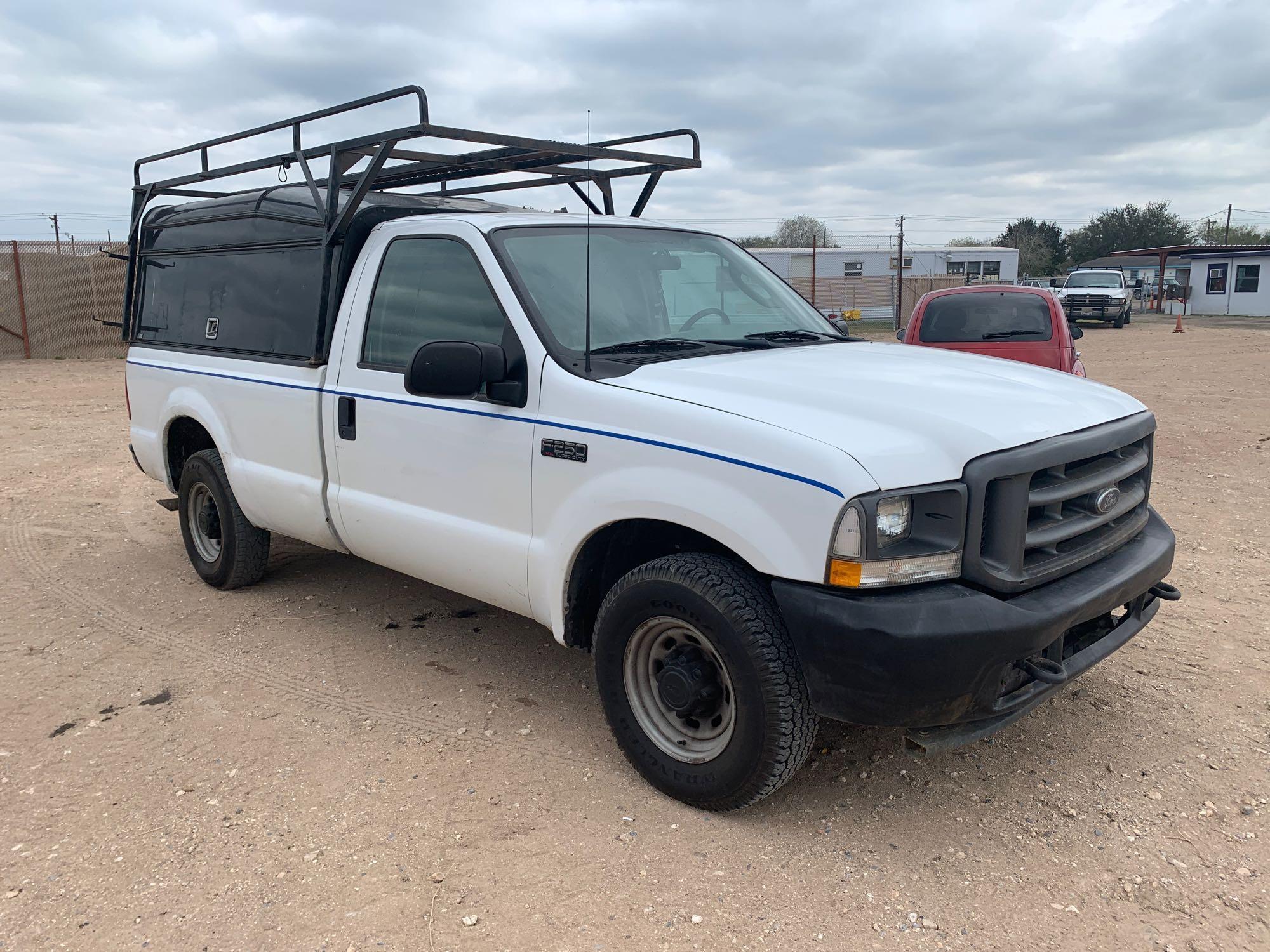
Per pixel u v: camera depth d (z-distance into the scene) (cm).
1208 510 729
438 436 394
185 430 580
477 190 606
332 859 310
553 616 364
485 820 331
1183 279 4981
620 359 362
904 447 292
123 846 319
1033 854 310
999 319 885
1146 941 270
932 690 282
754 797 319
